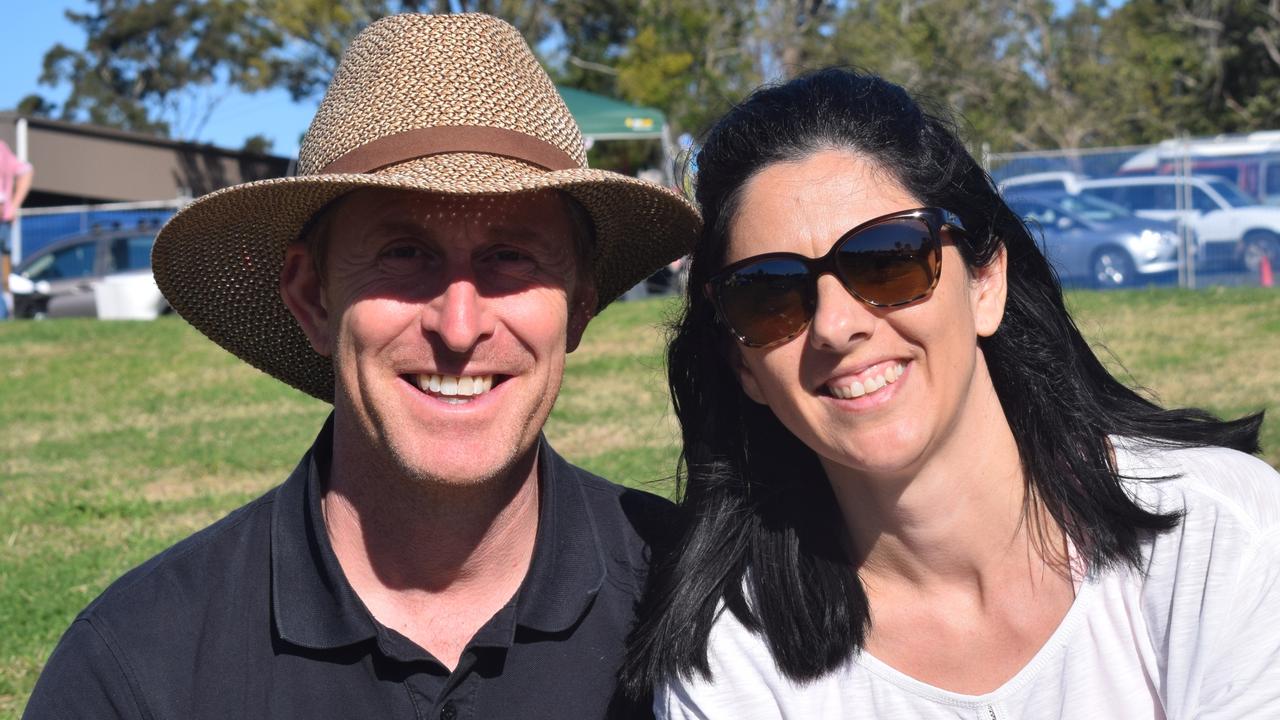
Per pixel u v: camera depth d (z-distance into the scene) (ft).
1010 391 3.50
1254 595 3.16
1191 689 3.17
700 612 3.51
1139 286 19.67
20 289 22.88
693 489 3.67
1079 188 20.58
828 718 3.47
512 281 3.28
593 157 35.06
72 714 3.19
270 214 3.38
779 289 3.32
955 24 42.88
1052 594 3.40
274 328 3.73
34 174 38.32
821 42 42.19
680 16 38.04
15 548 7.59
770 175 3.35
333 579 3.26
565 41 41.14
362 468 3.34
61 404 13.21
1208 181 19.95
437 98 3.27
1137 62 44.98
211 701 3.23
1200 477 3.32
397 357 3.24
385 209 3.22
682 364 3.72
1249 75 42.88
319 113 3.43
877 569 3.50
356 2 38.40
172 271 3.56
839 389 3.30
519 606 3.36
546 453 3.55
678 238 3.65
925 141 3.37
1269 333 13.67
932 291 3.25
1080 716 3.30
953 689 3.42
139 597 3.30
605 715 3.45
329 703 3.25
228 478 9.63
